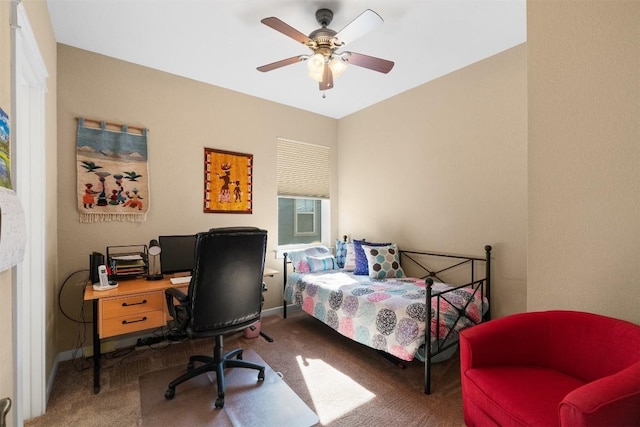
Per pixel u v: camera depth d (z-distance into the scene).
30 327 1.77
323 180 4.24
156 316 2.23
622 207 1.44
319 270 3.59
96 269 2.29
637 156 1.39
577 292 1.58
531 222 1.74
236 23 2.25
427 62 2.84
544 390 1.25
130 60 2.77
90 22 2.21
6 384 1.14
